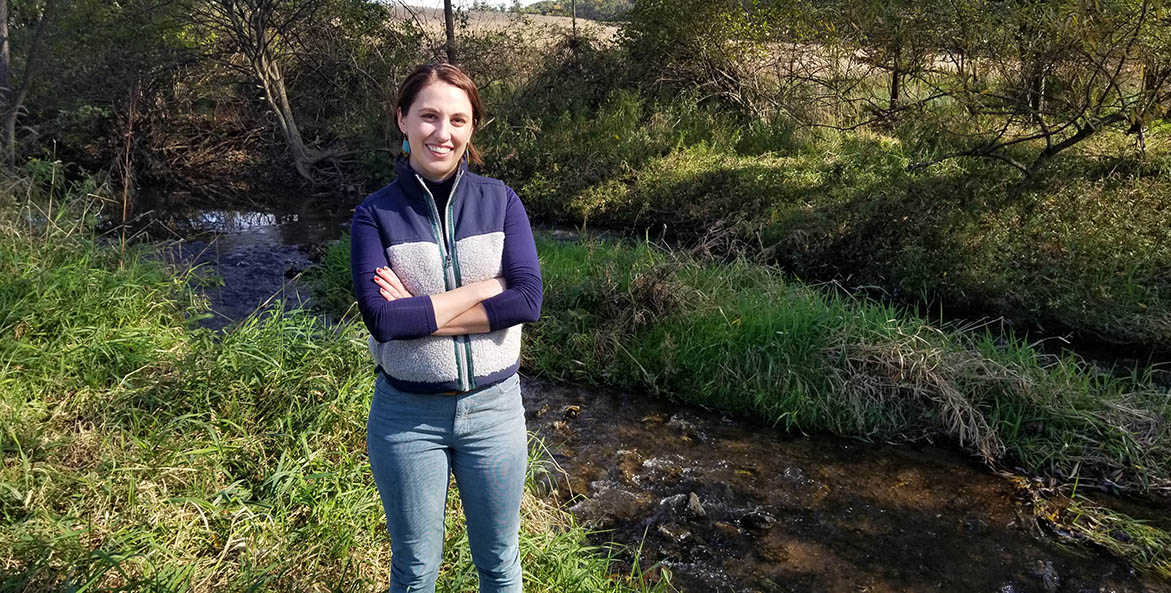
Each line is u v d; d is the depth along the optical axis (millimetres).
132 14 11594
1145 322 5980
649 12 12297
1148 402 4938
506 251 2154
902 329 5555
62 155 11883
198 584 2783
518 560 2326
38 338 4402
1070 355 5414
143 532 2918
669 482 4348
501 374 2119
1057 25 6633
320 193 11891
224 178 12219
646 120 11867
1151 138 8109
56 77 11531
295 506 3262
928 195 7656
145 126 12133
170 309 5449
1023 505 4199
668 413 5199
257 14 11812
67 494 3115
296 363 4355
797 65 11539
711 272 6504
